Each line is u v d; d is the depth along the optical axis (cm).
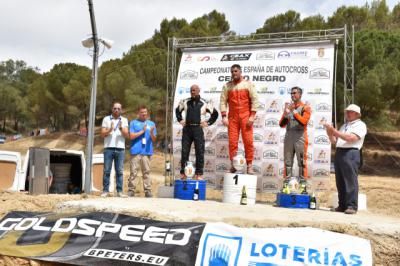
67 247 652
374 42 3316
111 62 4997
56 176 1330
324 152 1052
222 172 1124
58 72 5350
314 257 596
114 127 1035
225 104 1022
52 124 5731
